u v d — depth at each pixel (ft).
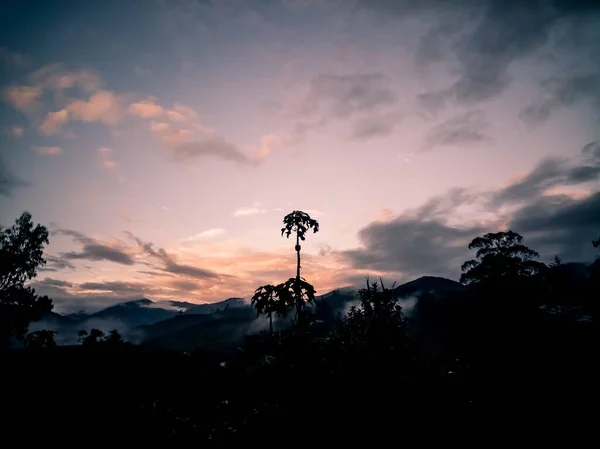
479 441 15.35
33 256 130.41
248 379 17.98
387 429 14.96
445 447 14.88
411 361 16.99
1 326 114.73
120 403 27.14
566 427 17.02
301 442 14.76
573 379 20.40
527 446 15.60
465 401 17.13
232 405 21.18
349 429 14.87
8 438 21.90
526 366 21.36
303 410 15.26
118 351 40.70
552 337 23.75
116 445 20.76
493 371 20.68
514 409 17.72
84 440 21.70
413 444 14.73
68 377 30.78
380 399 15.52
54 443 21.31
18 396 26.66
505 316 25.36
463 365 19.88
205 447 18.24
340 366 16.15
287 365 16.11
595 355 21.79
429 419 15.57
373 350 16.61
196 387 30.22
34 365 31.81
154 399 28.02
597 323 24.86
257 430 15.83
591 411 18.11
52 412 24.71
